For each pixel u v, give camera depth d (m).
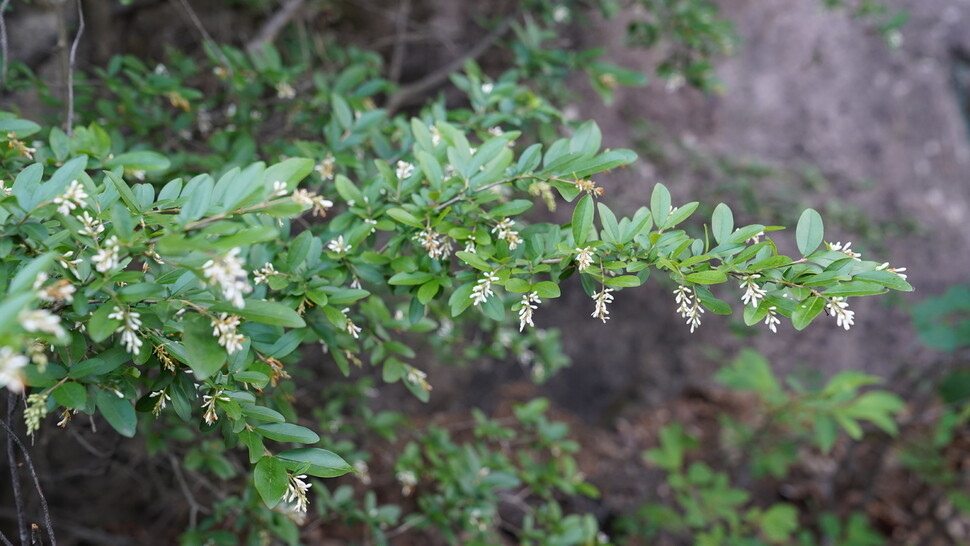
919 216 6.39
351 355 1.75
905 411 5.66
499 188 2.13
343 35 4.03
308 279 1.51
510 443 3.15
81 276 1.15
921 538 4.92
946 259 6.47
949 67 6.83
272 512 2.13
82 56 3.16
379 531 2.37
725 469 4.98
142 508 3.39
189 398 1.28
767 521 3.80
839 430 5.61
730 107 5.69
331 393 3.05
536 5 3.31
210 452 2.21
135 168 1.65
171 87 2.25
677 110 5.42
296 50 3.25
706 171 4.81
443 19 4.27
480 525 2.41
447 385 4.72
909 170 6.49
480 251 1.43
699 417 5.56
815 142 6.00
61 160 1.64
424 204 1.52
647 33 3.49
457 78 2.17
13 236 1.12
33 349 1.07
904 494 5.24
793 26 5.93
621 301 5.45
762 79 5.84
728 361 5.30
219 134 2.28
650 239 1.33
